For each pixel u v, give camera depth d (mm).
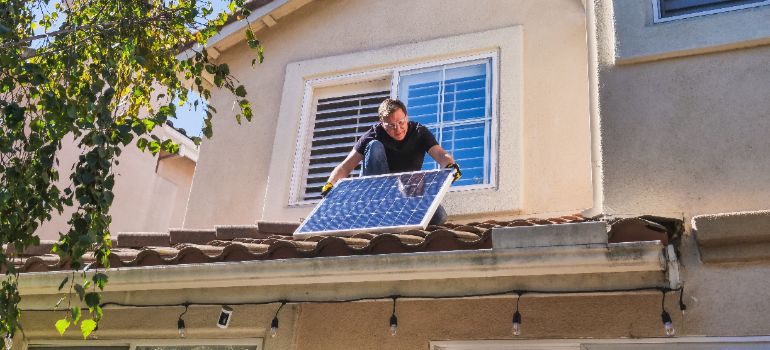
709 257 4473
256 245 5238
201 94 5289
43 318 6359
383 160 6223
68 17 5574
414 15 8195
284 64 8656
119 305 5883
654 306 4641
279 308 5465
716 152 4977
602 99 5410
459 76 7691
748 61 5195
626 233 4254
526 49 7516
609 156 5203
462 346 5086
